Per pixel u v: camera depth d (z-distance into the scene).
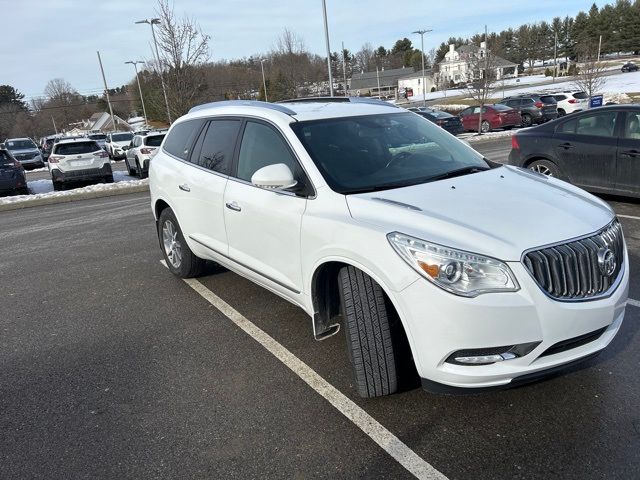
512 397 3.22
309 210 3.43
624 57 104.00
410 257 2.78
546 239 2.81
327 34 22.81
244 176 4.21
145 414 3.29
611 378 3.35
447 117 27.50
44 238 8.76
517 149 8.77
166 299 5.25
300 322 4.51
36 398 3.57
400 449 2.83
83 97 105.38
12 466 2.88
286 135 3.85
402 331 3.14
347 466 2.73
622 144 7.47
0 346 4.44
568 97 32.12
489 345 2.66
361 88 100.88
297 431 3.03
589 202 3.35
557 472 2.59
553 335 2.72
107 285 5.87
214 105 5.16
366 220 3.07
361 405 3.23
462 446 2.82
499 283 2.66
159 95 24.61
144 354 4.11
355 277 3.09
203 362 3.92
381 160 3.80
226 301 5.08
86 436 3.11
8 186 15.31
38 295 5.71
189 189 4.91
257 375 3.68
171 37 21.62
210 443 2.98
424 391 3.33
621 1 107.81
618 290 2.99
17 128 87.50
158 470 2.79
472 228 2.84
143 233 8.52
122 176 20.33
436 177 3.69
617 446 2.74
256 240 3.97
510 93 59.22
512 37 126.94
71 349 4.29
